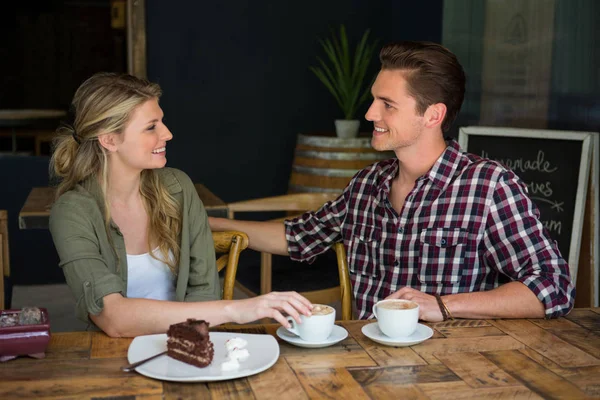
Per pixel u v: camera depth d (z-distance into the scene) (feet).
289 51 14.99
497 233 5.79
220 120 14.93
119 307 4.83
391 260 6.15
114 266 5.74
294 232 6.74
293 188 12.77
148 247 6.03
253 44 14.83
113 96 5.61
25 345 4.30
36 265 13.70
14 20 29.01
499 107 11.10
